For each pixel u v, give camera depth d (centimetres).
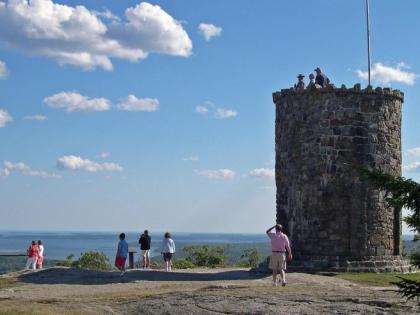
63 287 2206
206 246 5078
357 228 2828
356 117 2894
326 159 2859
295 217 2903
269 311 1652
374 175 1023
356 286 2277
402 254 2942
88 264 4681
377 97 2931
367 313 1639
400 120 3053
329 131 2875
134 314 1647
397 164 3005
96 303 1781
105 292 2056
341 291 2028
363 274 2686
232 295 1902
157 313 1647
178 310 1675
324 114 2884
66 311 1602
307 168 2886
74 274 2617
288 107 2994
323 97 2894
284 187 2984
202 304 1747
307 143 2898
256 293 1948
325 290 2053
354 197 2841
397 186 1003
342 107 2886
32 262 3128
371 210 2856
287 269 2830
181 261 4203
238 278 2545
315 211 2845
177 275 2636
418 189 988
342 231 2825
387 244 2889
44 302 1798
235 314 1628
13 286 2256
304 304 1764
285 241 2245
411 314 1630
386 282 2430
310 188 2869
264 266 2897
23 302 1756
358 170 1050
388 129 2962
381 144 2928
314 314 1619
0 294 1989
